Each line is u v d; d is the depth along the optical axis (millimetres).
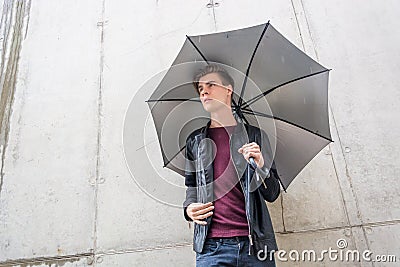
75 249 1894
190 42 1760
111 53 2469
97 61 2451
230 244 1312
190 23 2496
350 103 2105
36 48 2580
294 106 1679
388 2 2373
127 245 1878
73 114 2285
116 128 2197
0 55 2588
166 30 2496
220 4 2527
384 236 1760
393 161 1929
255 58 1709
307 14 2410
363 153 1968
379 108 2070
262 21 2422
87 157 2139
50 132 2246
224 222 1353
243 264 1286
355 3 2404
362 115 2064
